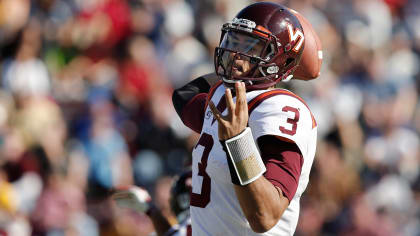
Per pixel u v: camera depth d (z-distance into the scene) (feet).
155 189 95.86
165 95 107.14
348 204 99.86
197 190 37.45
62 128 95.45
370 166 111.65
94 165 94.07
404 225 106.32
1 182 80.79
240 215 36.06
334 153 106.42
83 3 117.70
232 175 32.91
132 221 90.02
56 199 85.56
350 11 133.39
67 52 114.21
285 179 33.78
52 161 90.53
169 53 114.11
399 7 143.95
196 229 37.68
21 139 91.04
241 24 37.09
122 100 103.86
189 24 121.08
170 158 100.17
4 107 95.91
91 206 91.71
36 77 103.71
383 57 131.85
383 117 118.62
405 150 116.16
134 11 115.34
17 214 79.25
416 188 113.60
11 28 106.32
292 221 37.19
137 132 101.65
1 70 104.32
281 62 37.76
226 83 37.55
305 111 36.27
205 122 38.19
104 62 112.47
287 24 37.65
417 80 133.90
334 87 115.44
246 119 32.94
